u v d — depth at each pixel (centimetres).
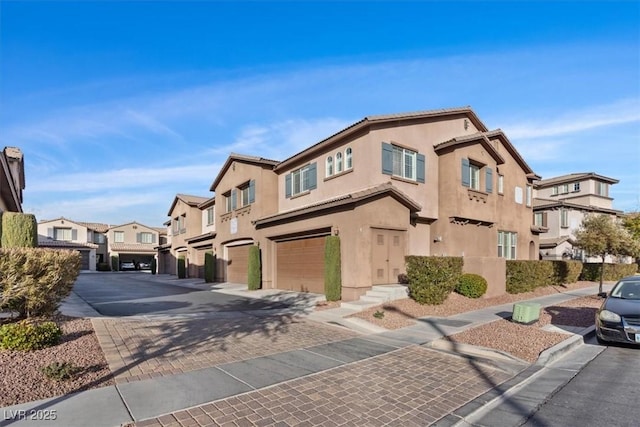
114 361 665
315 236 1681
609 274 2430
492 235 1934
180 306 1423
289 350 781
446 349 803
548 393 572
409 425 459
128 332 889
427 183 1723
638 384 609
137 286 2442
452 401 532
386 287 1390
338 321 1084
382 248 1477
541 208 3098
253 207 2128
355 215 1390
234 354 742
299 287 1775
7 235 953
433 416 484
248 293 1853
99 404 489
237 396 530
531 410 510
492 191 1950
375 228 1448
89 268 5056
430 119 1759
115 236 5641
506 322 1048
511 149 2211
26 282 791
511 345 812
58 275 843
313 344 835
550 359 743
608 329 834
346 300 1399
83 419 446
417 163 1678
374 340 877
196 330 952
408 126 1656
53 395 511
